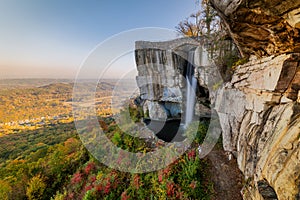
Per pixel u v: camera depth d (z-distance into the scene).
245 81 5.57
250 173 4.43
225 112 7.25
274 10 2.64
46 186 8.88
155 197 5.39
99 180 7.30
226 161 6.21
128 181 6.84
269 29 3.22
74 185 8.16
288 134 2.88
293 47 3.35
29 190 8.35
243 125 5.49
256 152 4.21
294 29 2.81
